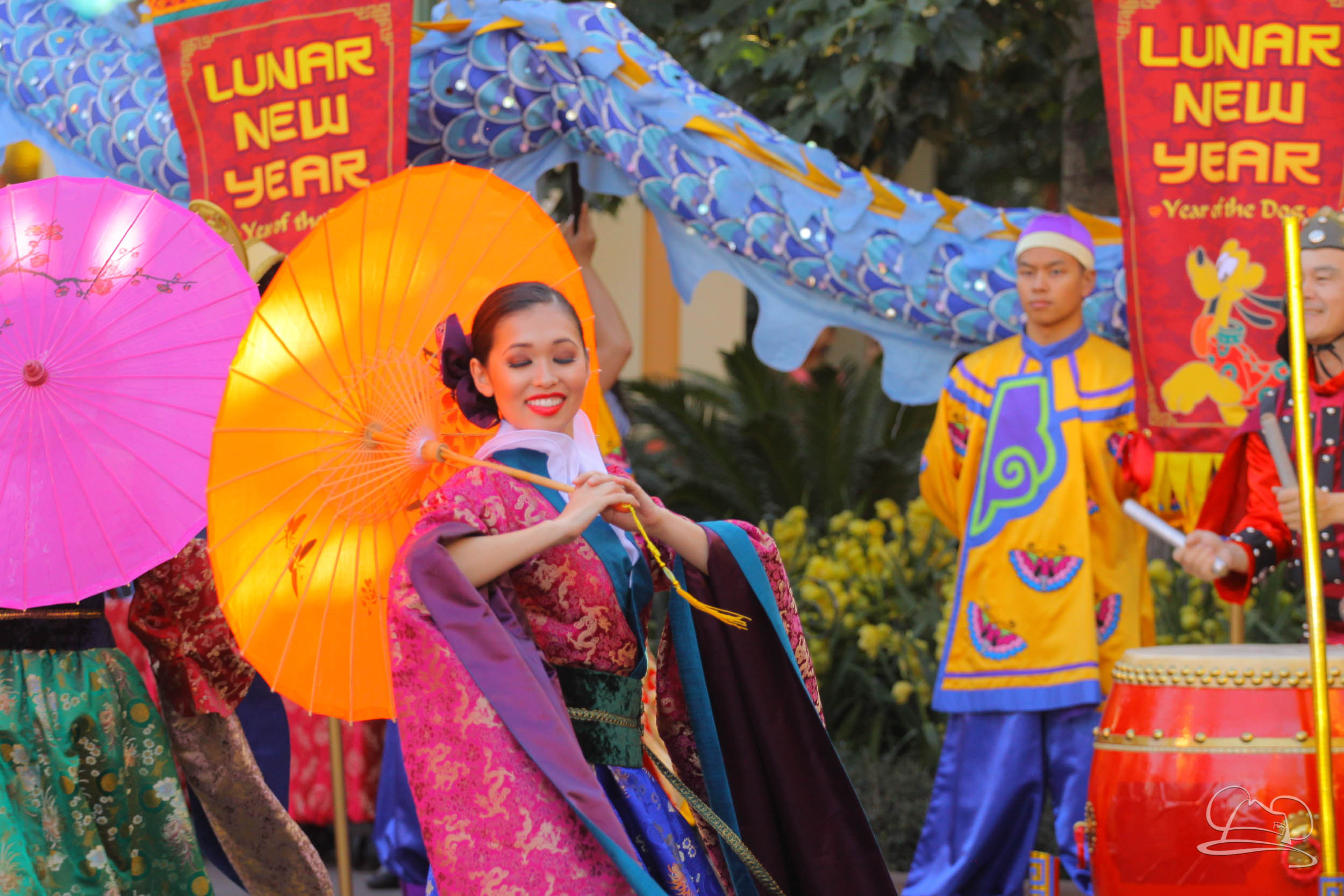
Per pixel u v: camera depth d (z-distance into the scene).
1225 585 10.16
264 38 12.62
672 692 7.62
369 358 7.21
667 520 7.25
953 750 12.41
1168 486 12.21
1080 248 12.12
